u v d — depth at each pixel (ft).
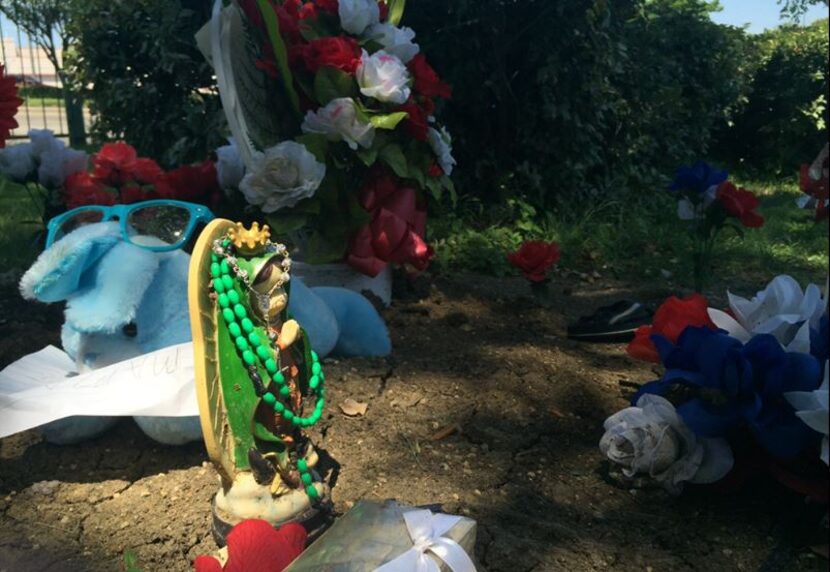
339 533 6.14
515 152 22.56
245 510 7.13
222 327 7.00
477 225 21.06
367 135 12.33
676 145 28.04
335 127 12.30
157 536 7.72
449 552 5.83
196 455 9.10
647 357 9.83
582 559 7.48
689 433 8.30
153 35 23.06
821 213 8.14
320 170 12.17
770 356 7.75
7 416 8.14
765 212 26.89
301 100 13.15
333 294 11.68
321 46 12.42
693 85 31.60
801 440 7.53
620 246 20.22
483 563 7.34
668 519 8.19
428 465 9.05
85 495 8.34
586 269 19.08
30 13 35.65
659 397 8.70
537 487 8.75
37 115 59.77
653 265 19.19
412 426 9.93
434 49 21.35
